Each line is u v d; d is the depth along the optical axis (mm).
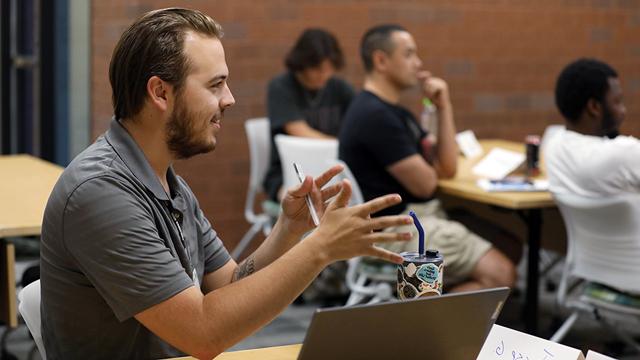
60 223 1702
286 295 1638
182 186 1977
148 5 5180
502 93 6188
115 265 1661
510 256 4285
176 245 1843
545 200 3773
